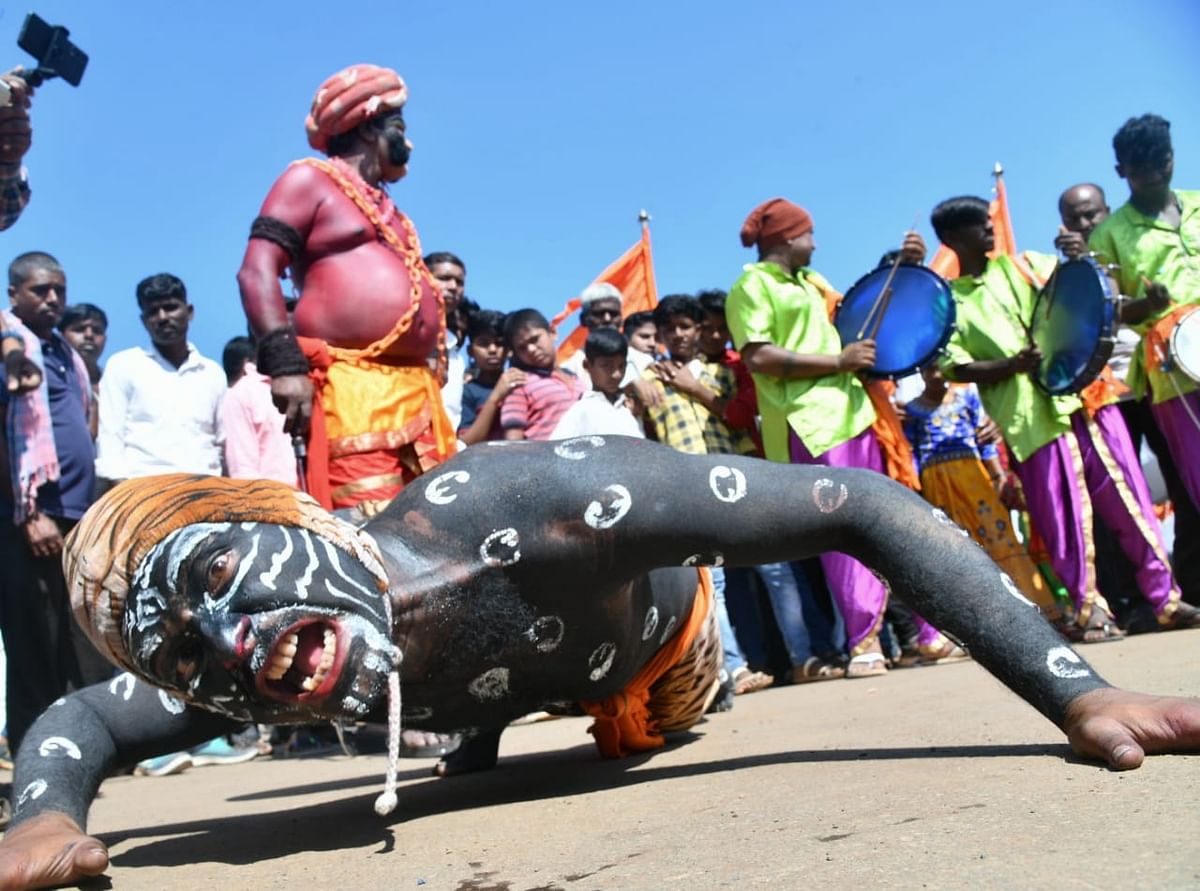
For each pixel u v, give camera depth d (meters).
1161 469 6.84
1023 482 6.16
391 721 2.23
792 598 6.25
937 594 2.48
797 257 6.11
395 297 4.27
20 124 3.65
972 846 1.69
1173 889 1.37
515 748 4.44
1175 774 2.00
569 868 1.93
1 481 5.21
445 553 2.52
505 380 6.23
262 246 4.23
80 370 5.92
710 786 2.61
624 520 2.51
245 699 2.23
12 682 5.25
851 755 2.77
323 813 3.07
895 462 5.94
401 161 4.59
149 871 2.43
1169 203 6.39
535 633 2.61
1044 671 2.37
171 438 5.97
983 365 6.18
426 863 2.15
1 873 2.12
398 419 4.20
